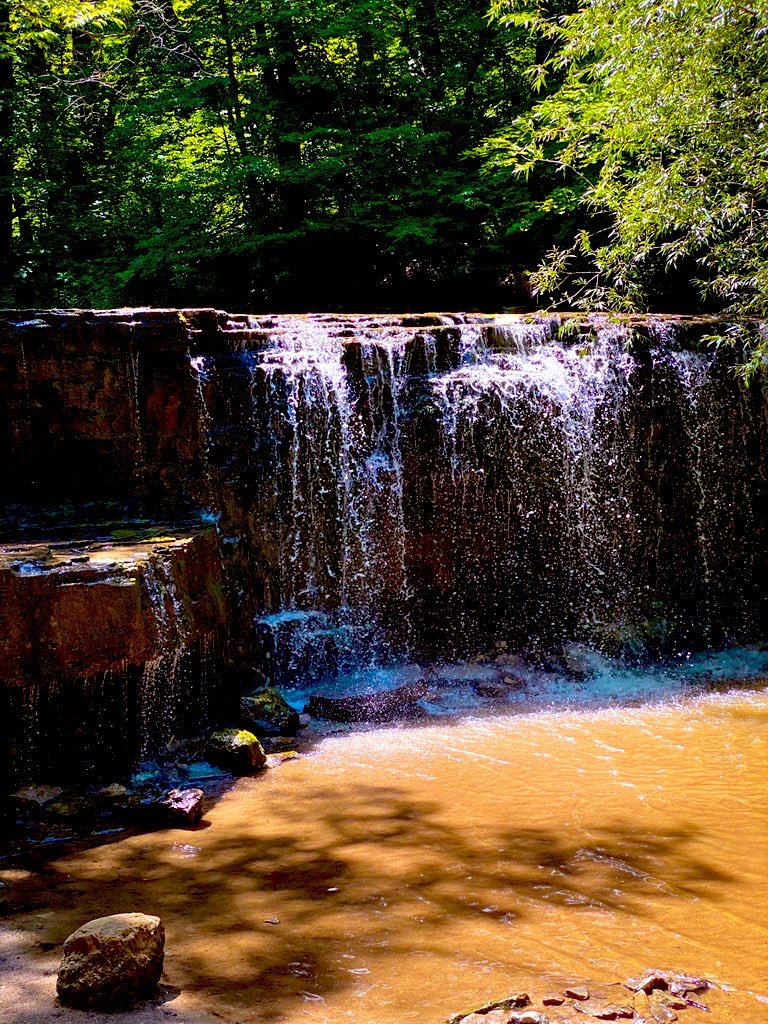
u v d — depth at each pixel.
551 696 8.10
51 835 5.35
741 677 8.71
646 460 9.75
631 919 4.26
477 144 15.01
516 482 9.20
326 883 4.65
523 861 4.90
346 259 14.88
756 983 3.73
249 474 8.38
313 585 8.66
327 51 15.07
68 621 5.71
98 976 3.43
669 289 12.30
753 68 8.48
